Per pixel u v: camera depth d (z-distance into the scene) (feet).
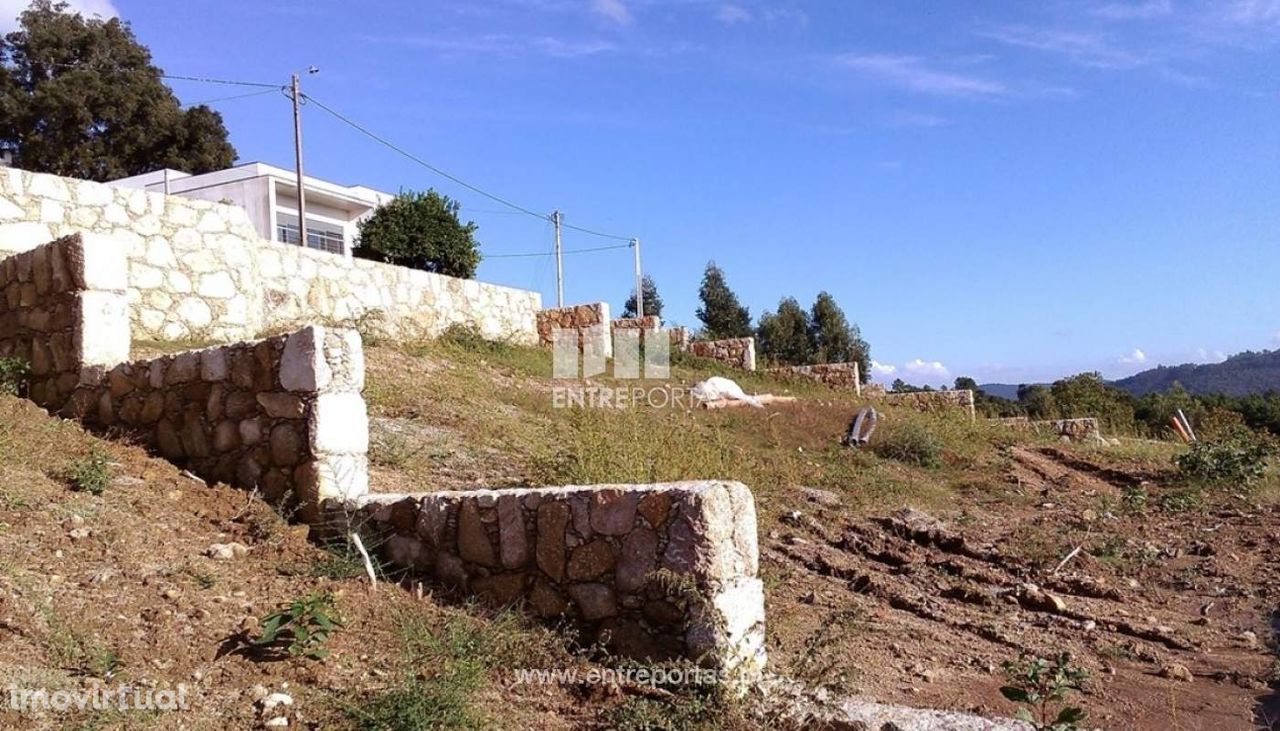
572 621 15.24
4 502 16.37
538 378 49.08
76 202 33.63
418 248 69.10
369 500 17.95
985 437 49.75
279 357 19.12
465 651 14.05
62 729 10.64
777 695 13.79
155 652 12.81
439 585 16.75
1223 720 15.74
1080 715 13.29
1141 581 25.89
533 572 15.76
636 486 14.90
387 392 33.35
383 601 15.65
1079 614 21.95
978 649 19.08
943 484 38.96
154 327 35.60
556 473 24.22
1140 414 106.63
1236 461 41.19
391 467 24.53
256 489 19.44
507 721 12.50
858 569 24.36
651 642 14.37
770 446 40.68
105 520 16.80
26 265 25.70
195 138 122.52
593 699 13.51
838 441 43.70
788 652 17.20
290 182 97.60
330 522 18.13
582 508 15.25
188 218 37.45
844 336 134.62
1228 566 27.04
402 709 11.72
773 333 131.03
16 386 24.82
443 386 37.93
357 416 19.20
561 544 15.43
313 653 13.28
